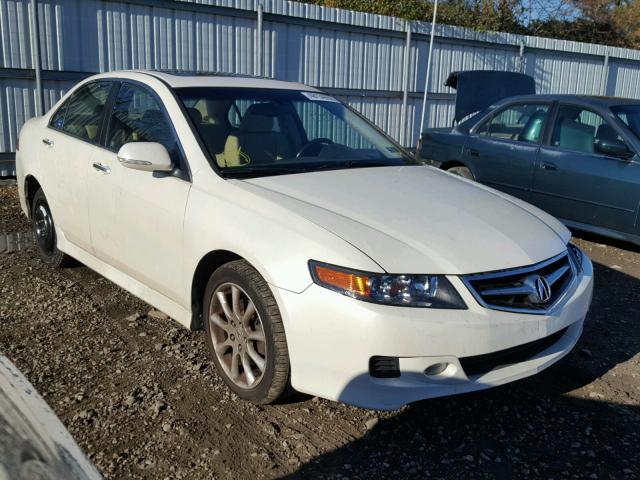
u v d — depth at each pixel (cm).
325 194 332
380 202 329
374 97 1174
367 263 273
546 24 2159
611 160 606
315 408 320
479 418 319
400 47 1185
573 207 638
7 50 798
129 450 278
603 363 386
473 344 275
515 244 310
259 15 974
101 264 434
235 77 440
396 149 452
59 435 144
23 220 671
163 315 426
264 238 298
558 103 668
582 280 343
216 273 325
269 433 296
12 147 829
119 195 388
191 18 925
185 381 339
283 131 404
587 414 326
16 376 161
